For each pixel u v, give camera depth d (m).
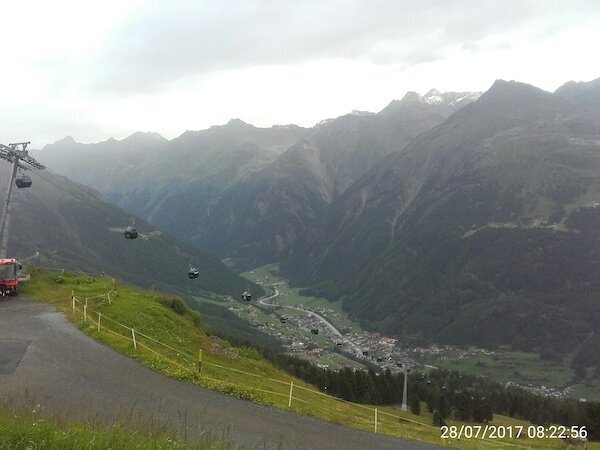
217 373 28.41
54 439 10.64
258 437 18.25
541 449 33.91
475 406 74.56
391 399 95.75
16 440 10.59
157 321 37.72
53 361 24.78
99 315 34.06
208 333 44.12
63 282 50.03
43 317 34.88
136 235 51.44
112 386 21.77
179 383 23.56
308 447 18.31
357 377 92.19
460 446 24.91
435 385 119.62
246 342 106.75
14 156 50.47
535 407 94.75
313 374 91.81
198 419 18.89
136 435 12.20
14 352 25.97
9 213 50.19
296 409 23.45
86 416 17.11
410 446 21.34
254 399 23.34
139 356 26.69
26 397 17.78
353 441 20.36
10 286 43.03
